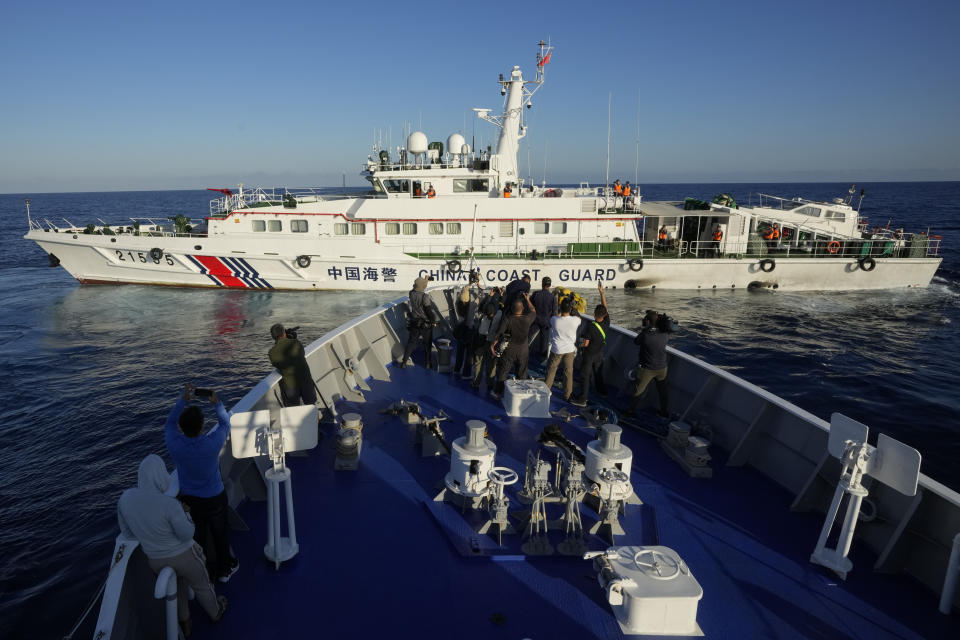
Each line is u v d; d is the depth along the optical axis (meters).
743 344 19.09
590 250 23.66
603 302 6.85
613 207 23.53
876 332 20.53
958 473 10.95
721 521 4.60
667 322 6.22
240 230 23.50
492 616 3.51
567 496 4.27
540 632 3.39
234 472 4.66
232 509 4.28
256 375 16.03
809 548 4.28
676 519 4.61
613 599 3.43
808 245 26.52
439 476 5.21
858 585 3.87
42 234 25.05
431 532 4.38
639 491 5.03
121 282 25.94
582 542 4.15
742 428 5.75
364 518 4.54
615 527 4.32
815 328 20.91
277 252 23.44
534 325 8.55
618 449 4.63
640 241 24.88
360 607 3.57
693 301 24.02
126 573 2.97
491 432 6.16
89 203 153.88
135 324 20.91
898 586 3.87
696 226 26.97
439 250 23.17
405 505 4.73
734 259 24.80
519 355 6.79
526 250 23.36
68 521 9.21
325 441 5.85
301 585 3.76
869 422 13.19
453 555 4.11
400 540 4.27
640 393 6.36
